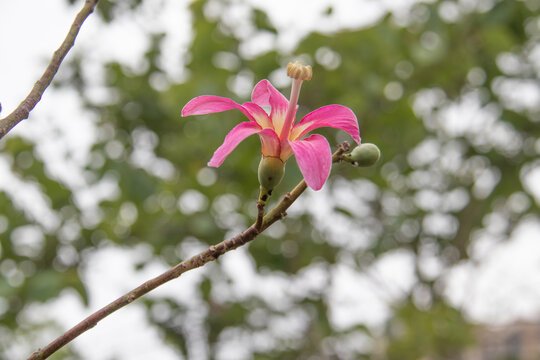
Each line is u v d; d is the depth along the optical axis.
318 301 6.39
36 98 1.57
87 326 1.47
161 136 5.88
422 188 6.63
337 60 5.41
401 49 5.50
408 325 6.02
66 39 1.63
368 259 6.36
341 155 1.67
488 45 5.67
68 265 5.57
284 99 1.74
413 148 6.21
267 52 5.20
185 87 5.32
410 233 6.77
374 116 5.54
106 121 5.86
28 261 5.49
